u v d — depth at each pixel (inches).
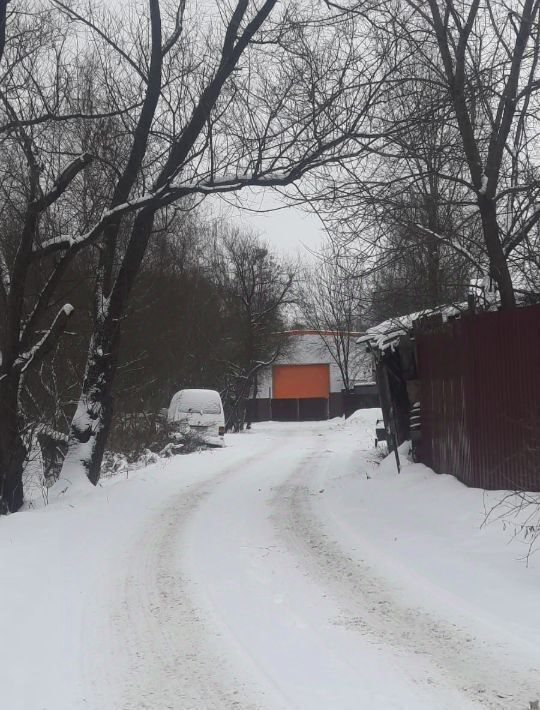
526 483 378.0
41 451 595.2
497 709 161.3
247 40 486.3
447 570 284.5
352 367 2102.6
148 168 596.1
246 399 1718.8
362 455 800.3
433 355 494.6
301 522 406.0
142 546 350.0
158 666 192.2
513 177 467.2
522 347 384.2
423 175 448.8
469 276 516.4
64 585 276.1
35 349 517.0
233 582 278.4
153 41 508.4
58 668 191.0
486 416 404.5
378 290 541.0
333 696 169.5
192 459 832.9
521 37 427.2
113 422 904.9
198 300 1461.6
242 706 165.9
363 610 239.5
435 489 436.1
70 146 611.5
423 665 189.3
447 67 441.4
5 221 637.9
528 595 245.4
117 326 584.1
